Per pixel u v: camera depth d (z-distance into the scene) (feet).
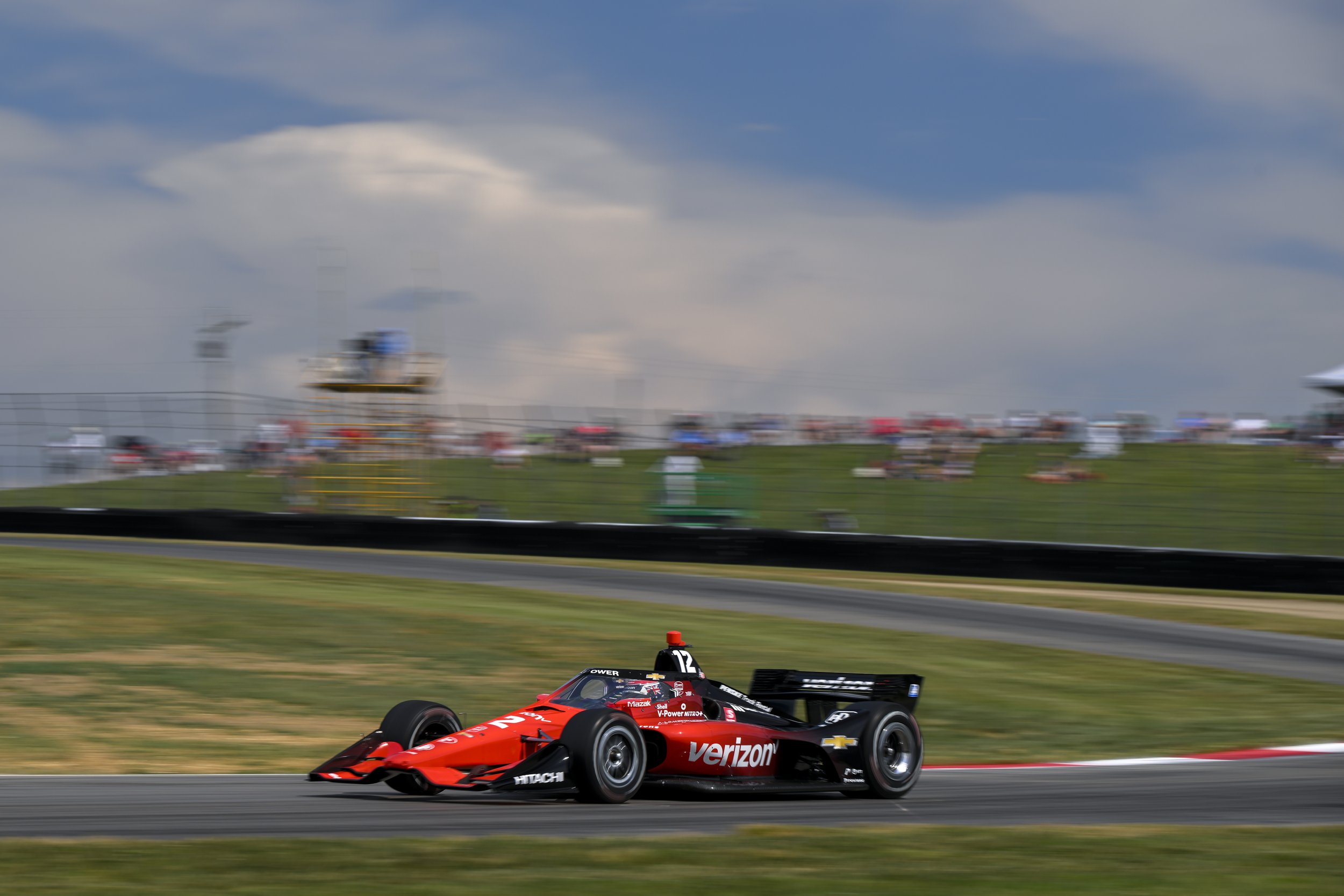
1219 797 102.32
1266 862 69.72
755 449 412.16
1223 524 347.15
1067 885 61.52
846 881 61.11
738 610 256.32
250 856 63.57
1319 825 87.04
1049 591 306.35
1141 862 68.54
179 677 161.99
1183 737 151.12
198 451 410.72
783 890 58.70
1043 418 428.15
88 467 408.05
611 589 283.79
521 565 326.24
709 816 83.05
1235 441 414.41
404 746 85.97
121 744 124.57
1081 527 351.87
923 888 59.93
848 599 278.05
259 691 156.87
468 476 411.75
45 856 63.10
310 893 55.42
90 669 163.12
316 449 413.59
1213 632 249.14
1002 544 332.39
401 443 418.51
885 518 367.66
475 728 86.74
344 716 146.51
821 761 94.63
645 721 89.92
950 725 155.33
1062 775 118.01
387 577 286.05
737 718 95.91
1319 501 357.82
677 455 404.77
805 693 103.24
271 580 262.47
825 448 414.00
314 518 380.37
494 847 66.80
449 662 181.78
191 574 265.75
